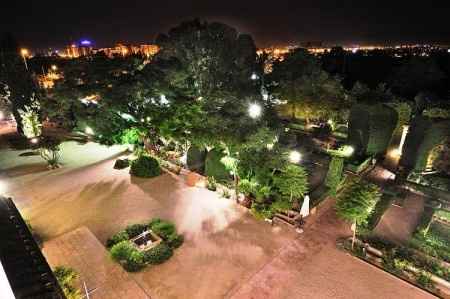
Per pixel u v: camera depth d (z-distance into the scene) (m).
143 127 22.80
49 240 14.90
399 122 24.33
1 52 31.19
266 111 19.08
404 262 12.26
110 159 25.55
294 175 15.86
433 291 11.35
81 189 20.23
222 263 13.10
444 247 13.35
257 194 16.55
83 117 23.20
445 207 16.34
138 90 21.92
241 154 16.95
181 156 24.48
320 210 16.92
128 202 18.41
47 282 5.73
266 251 13.76
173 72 21.25
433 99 24.25
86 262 13.28
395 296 11.27
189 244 14.34
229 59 24.44
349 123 23.44
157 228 15.20
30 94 30.95
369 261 12.91
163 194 19.28
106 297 11.47
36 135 31.94
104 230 15.75
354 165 21.06
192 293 11.67
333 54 56.09
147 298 11.41
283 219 15.91
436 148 18.59
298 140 27.67
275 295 11.47
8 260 5.94
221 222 16.06
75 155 26.84
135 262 13.02
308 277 12.24
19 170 23.92
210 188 19.52
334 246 13.97
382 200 17.30
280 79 31.44
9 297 4.26
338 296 11.34
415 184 18.53
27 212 17.59
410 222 15.67
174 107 21.27
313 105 27.94
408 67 36.22
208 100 19.84
